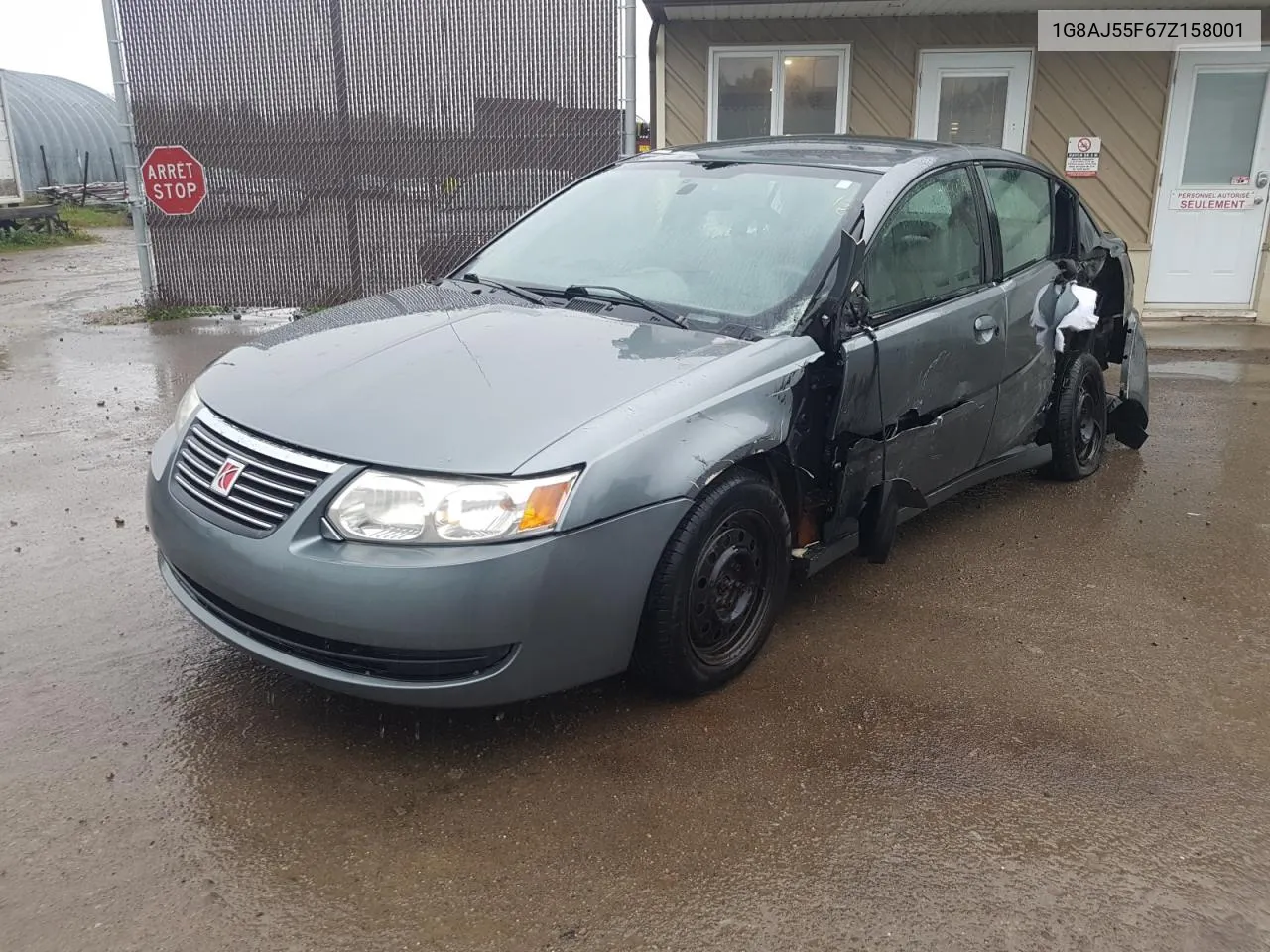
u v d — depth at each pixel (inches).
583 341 131.3
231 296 370.9
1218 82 351.9
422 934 92.0
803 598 160.4
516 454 107.6
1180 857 103.7
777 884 98.9
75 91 1181.1
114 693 128.1
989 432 177.3
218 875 98.5
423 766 115.6
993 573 170.4
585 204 173.8
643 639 120.0
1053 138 354.9
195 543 115.1
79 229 861.8
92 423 244.8
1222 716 129.0
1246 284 372.5
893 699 131.3
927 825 107.6
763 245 148.8
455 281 165.5
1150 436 248.8
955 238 165.5
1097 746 122.1
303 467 109.5
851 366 136.6
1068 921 94.9
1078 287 196.7
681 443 117.1
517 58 328.8
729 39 346.0
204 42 343.6
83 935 91.0
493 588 104.8
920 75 348.2
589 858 101.8
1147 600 161.0
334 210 354.9
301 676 111.5
